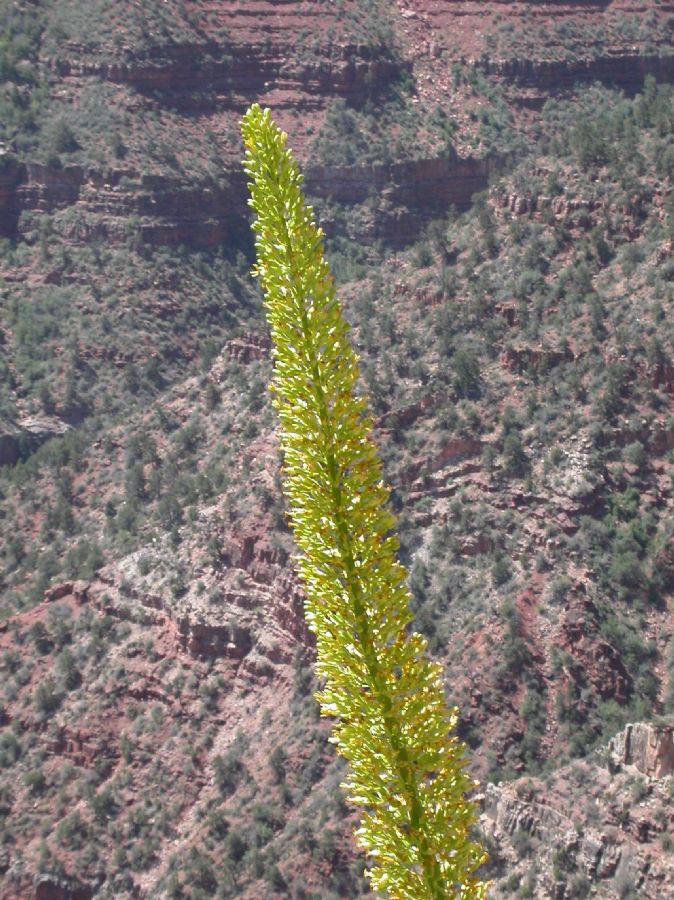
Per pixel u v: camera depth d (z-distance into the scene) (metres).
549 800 52.50
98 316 128.50
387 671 17.97
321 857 59.25
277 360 17.97
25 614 81.38
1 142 136.88
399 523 71.62
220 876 61.53
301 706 67.62
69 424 119.62
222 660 72.69
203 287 135.62
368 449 18.03
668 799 50.28
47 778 72.00
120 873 66.44
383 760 17.97
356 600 18.00
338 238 141.50
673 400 73.56
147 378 124.69
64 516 90.75
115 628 77.38
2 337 125.44
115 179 136.62
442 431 74.19
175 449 88.81
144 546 80.31
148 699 73.38
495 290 80.56
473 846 18.11
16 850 69.00
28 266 133.00
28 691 76.56
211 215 140.12
